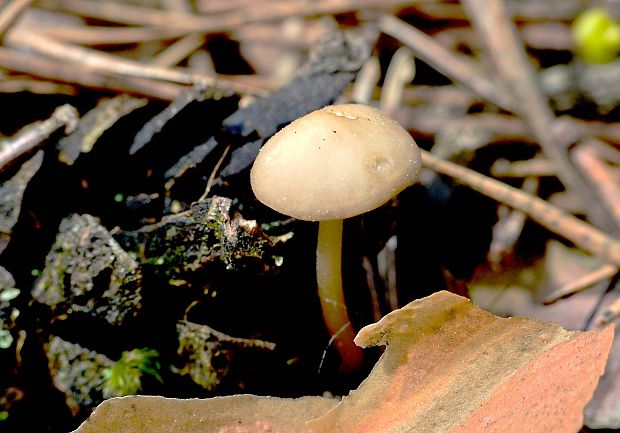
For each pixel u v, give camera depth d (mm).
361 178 194
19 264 206
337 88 223
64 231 207
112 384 202
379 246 215
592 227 237
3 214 206
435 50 274
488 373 188
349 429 188
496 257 237
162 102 238
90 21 302
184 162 213
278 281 207
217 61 289
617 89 259
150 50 288
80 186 214
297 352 210
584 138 254
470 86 266
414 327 190
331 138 195
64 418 204
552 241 240
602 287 230
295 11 296
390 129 198
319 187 194
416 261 217
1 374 202
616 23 267
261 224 209
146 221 213
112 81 242
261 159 199
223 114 217
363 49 227
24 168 210
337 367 211
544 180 251
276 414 190
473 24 282
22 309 203
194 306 206
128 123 217
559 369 185
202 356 204
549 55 277
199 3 318
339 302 208
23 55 245
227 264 202
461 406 186
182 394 205
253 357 205
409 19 292
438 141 258
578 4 284
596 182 247
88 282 203
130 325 203
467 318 190
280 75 283
